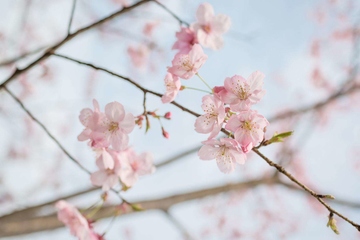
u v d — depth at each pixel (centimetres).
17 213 117
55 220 119
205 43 74
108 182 75
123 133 68
